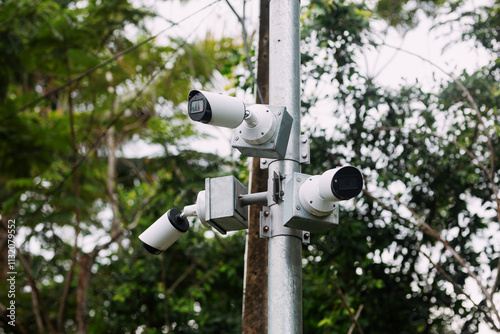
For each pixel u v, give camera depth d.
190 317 12.07
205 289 11.89
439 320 9.02
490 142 7.36
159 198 11.67
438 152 8.66
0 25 11.15
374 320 9.18
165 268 12.30
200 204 4.38
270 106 4.10
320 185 3.88
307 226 4.02
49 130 11.94
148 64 14.58
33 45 11.52
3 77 11.79
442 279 8.80
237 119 3.94
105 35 12.61
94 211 15.73
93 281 13.78
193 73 13.53
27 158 12.13
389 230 8.84
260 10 6.97
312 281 9.59
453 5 8.87
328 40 8.72
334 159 8.76
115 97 14.20
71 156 13.45
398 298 9.04
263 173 6.35
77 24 11.64
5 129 11.64
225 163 11.41
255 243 6.23
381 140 8.74
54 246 13.01
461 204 8.72
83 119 14.91
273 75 4.53
